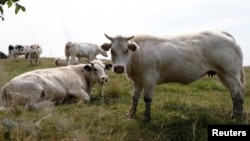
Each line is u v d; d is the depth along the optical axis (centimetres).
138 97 948
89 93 1219
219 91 1366
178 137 774
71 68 1217
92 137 728
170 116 929
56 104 1127
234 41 951
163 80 927
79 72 1218
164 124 855
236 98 934
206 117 866
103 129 799
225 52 922
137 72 910
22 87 1031
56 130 713
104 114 896
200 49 915
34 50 2512
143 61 888
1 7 509
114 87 1211
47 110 820
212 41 923
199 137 763
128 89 1286
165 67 902
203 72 927
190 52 905
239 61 945
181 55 898
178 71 905
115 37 882
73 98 1165
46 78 1102
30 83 1042
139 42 909
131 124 841
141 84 934
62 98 1133
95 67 1201
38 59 2577
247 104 1123
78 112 902
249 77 1845
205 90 1374
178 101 1069
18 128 597
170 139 768
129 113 937
